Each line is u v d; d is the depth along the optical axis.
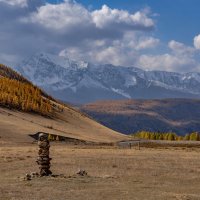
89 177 47.91
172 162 70.12
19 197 34.19
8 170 56.88
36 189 38.66
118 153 93.12
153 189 39.84
